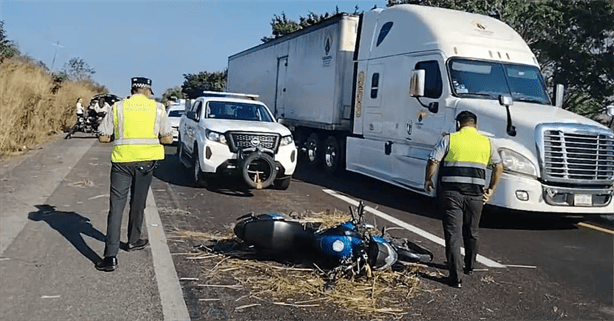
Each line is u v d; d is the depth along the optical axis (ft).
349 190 39.58
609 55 66.44
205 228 25.63
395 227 27.89
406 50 35.47
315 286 18.04
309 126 51.21
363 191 39.40
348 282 18.43
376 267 18.88
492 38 34.01
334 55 45.80
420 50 34.06
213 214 28.89
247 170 33.58
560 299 18.35
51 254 20.56
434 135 32.01
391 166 36.70
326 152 49.29
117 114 19.53
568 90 68.69
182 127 44.70
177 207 30.30
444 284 19.26
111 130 19.62
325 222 26.23
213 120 36.86
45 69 80.23
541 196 27.02
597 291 19.27
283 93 58.70
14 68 58.39
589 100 68.39
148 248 21.88
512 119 28.02
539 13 67.51
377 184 43.52
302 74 53.16
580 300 18.31
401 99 35.47
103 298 16.56
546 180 27.09
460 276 19.06
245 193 35.78
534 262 22.76
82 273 18.65
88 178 39.04
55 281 17.80
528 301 18.03
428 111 32.65
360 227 20.33
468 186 19.24
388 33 38.01
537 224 30.71
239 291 17.53
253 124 36.60
